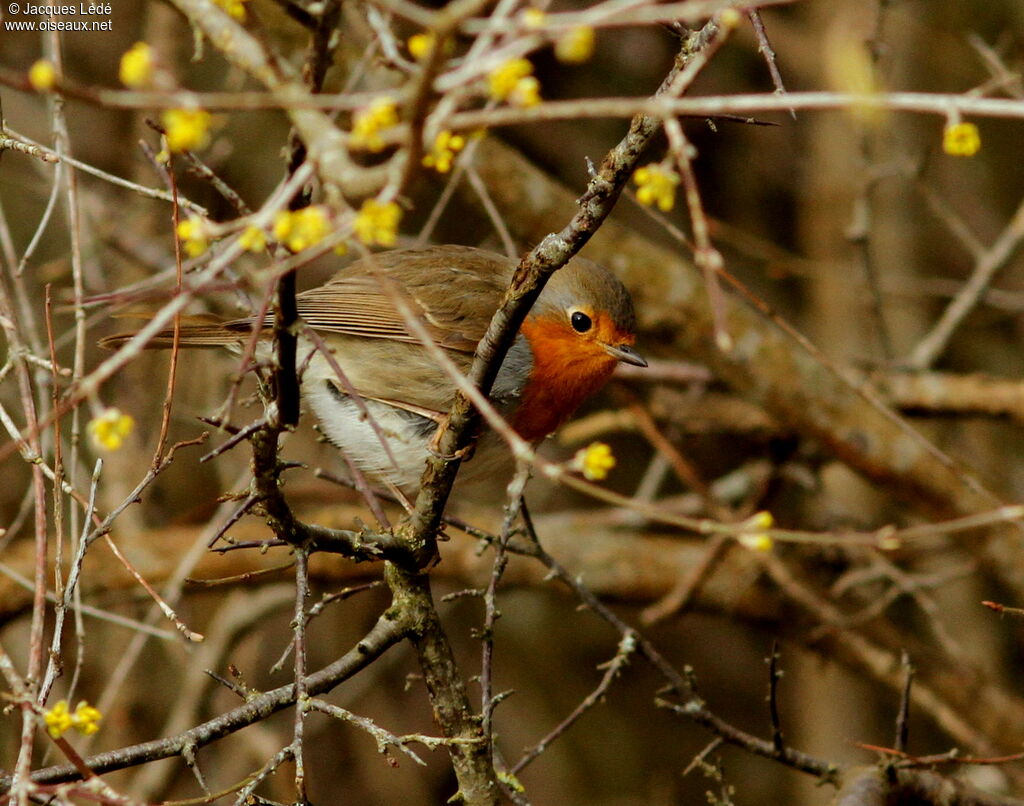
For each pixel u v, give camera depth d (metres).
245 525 11.36
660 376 11.66
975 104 3.88
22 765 4.62
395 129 3.78
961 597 14.50
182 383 12.51
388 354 8.92
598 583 11.92
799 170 15.90
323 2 4.08
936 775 7.46
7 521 12.09
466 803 6.38
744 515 11.27
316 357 8.94
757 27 5.59
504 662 15.31
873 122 4.43
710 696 15.69
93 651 11.87
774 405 10.83
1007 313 12.77
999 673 14.34
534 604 15.54
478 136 4.62
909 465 10.88
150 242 11.95
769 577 12.12
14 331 6.15
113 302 4.69
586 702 7.29
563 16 3.84
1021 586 10.90
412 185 4.24
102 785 4.69
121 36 13.46
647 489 12.09
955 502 10.90
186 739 5.61
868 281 11.42
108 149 13.14
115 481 11.73
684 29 5.48
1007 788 11.57
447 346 8.84
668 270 10.79
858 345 14.59
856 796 7.08
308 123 4.01
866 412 10.91
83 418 11.41
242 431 5.07
